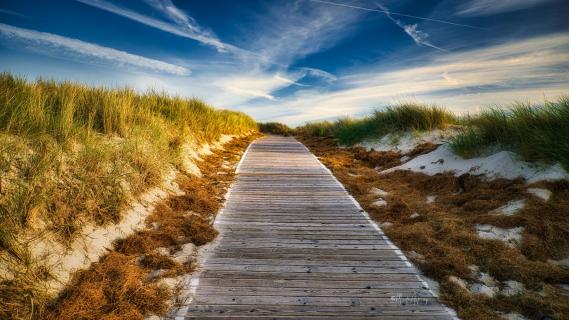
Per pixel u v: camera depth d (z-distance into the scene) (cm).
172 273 388
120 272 372
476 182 668
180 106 1087
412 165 904
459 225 515
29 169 406
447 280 381
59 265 352
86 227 421
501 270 396
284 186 791
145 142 675
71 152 489
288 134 2948
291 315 317
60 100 606
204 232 502
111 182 498
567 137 588
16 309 283
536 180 571
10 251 324
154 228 506
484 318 316
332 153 1309
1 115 439
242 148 1419
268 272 396
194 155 937
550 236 438
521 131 690
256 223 555
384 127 1316
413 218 569
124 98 796
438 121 1177
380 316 319
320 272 398
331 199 693
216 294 350
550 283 371
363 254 447
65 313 298
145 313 320
